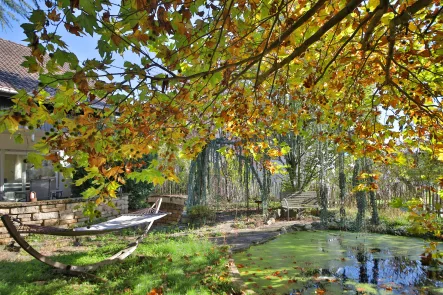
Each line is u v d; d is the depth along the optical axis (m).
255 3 2.32
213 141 10.06
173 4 1.76
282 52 3.32
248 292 3.92
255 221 9.77
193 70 2.74
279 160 12.26
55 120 1.99
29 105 1.75
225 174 10.86
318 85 3.62
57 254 6.00
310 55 3.55
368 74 3.75
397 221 8.98
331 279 5.03
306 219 10.33
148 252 5.78
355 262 5.94
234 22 2.46
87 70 1.63
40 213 7.77
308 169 12.14
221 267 4.86
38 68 1.55
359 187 4.85
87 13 1.42
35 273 4.66
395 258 6.21
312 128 9.75
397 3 2.42
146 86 2.38
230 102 3.83
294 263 5.84
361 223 8.80
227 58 2.74
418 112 3.35
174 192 13.85
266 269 5.48
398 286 4.78
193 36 2.26
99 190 2.74
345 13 2.12
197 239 7.10
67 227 8.19
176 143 3.30
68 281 4.37
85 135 1.98
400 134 3.84
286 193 11.06
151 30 1.75
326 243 7.44
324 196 10.09
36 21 1.41
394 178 9.59
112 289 4.04
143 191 11.41
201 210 9.73
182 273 4.50
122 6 1.67
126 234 8.06
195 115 3.73
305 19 2.21
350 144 4.04
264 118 4.81
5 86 7.73
